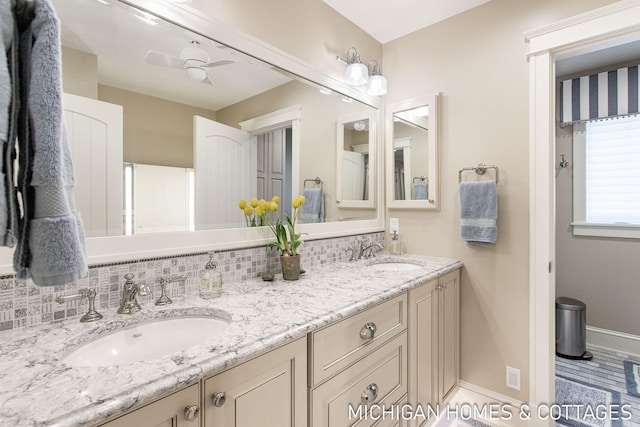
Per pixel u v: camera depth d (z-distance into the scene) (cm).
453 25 199
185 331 104
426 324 159
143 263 111
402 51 221
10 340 80
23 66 53
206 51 129
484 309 188
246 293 123
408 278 149
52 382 61
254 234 148
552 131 166
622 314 249
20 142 53
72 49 99
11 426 49
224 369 73
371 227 219
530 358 171
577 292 268
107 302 102
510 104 178
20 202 54
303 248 172
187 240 124
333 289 129
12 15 51
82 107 101
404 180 219
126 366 67
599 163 261
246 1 143
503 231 181
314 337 96
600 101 251
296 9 167
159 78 118
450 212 201
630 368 224
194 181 128
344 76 195
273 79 156
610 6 147
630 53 231
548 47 164
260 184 152
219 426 73
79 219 59
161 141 119
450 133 200
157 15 113
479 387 190
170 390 63
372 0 184
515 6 176
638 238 243
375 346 123
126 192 109
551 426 165
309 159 177
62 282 55
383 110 229
